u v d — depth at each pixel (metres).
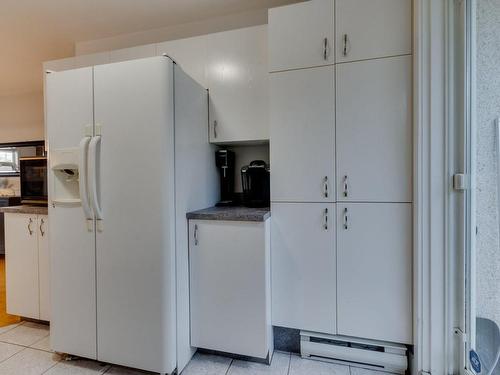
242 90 1.97
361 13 1.60
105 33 2.68
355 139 1.62
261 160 2.19
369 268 1.62
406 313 1.58
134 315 1.58
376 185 1.60
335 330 1.68
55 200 1.71
